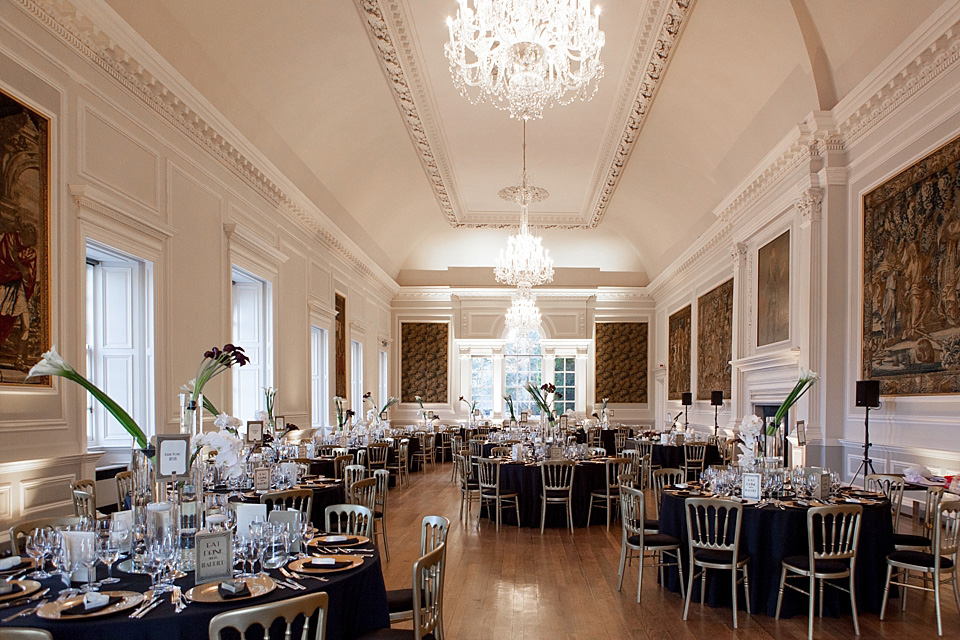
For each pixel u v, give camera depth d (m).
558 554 8.59
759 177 11.77
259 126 10.54
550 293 23.89
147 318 7.87
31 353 5.87
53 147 6.17
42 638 2.74
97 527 4.75
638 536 6.89
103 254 7.49
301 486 7.90
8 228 5.61
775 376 11.79
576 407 23.84
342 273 17.03
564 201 19.73
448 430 21.34
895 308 8.53
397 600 4.82
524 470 10.38
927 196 7.86
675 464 14.43
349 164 14.51
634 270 24.12
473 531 10.02
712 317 16.42
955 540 5.84
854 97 8.93
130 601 3.41
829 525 6.15
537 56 7.27
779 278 11.69
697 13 9.76
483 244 23.66
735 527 6.01
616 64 11.35
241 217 10.61
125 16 6.93
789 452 10.91
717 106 11.78
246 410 11.62
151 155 7.93
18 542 4.91
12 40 5.68
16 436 5.67
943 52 7.42
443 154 15.55
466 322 24.17
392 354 24.09
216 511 5.16
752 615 6.16
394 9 9.52
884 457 8.71
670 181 16.09
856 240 9.52
